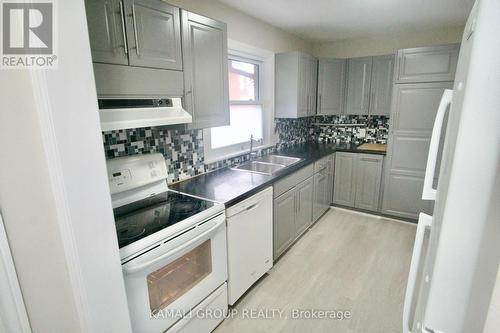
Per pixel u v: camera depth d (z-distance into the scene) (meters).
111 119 1.36
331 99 3.89
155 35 1.53
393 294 2.18
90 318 1.02
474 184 0.49
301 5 2.56
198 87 1.89
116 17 1.33
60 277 0.97
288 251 2.83
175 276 1.59
